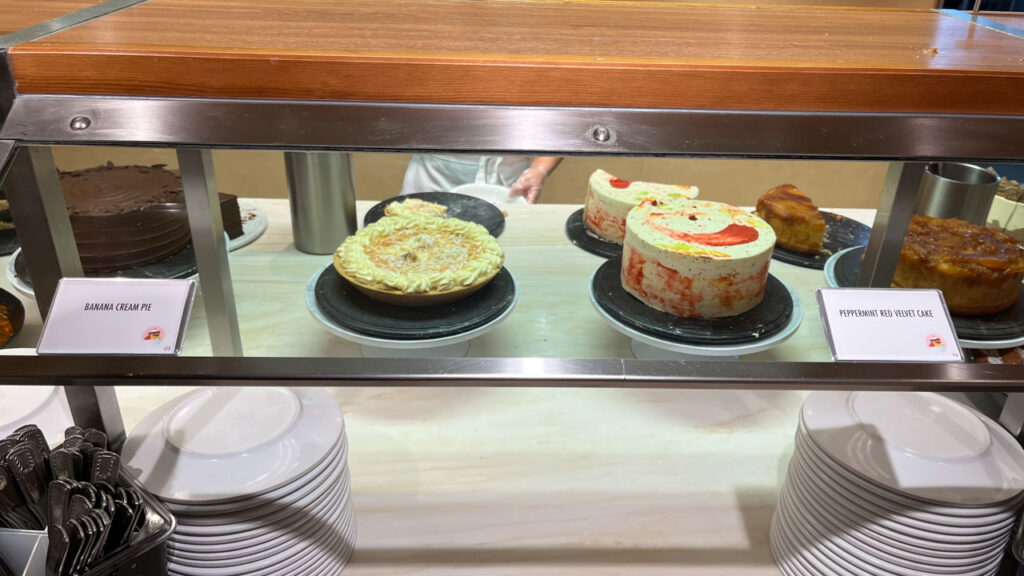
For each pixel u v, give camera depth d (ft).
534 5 3.47
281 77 2.39
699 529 3.88
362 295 3.33
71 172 3.61
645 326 3.10
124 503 2.68
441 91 2.43
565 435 4.44
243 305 3.18
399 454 4.25
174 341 2.75
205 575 3.22
